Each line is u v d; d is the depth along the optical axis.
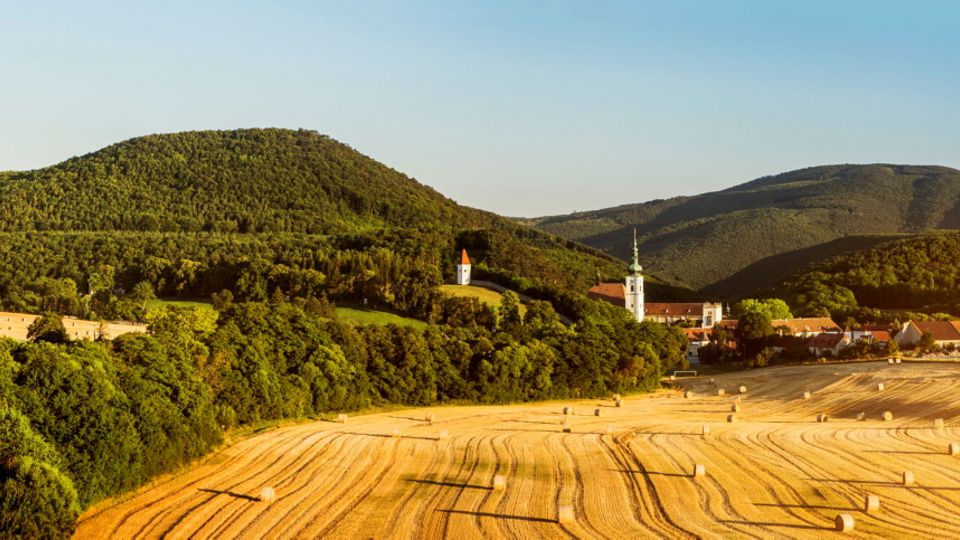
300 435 89.00
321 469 72.62
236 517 58.31
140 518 58.00
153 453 67.00
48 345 64.88
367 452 80.06
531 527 56.62
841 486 67.50
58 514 52.88
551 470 73.12
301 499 62.91
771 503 62.56
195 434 74.81
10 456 53.69
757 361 185.50
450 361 127.50
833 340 192.25
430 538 54.38
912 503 62.62
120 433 62.66
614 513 59.84
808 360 181.62
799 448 83.44
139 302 193.75
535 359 132.88
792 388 139.25
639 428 98.06
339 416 100.75
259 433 89.94
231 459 76.31
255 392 95.75
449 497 63.88
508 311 195.38
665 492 65.56
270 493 61.91
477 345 130.50
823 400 123.19
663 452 81.31
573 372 137.75
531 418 108.19
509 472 72.25
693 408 123.38
